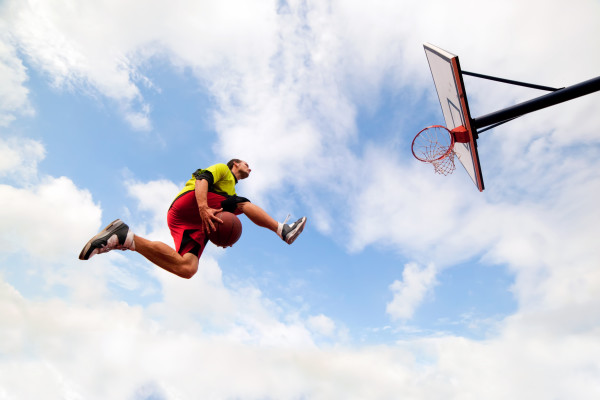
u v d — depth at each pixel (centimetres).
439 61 773
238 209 354
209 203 343
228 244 329
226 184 359
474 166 750
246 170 398
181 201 335
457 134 734
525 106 700
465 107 720
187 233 330
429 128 760
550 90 715
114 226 272
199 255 328
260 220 353
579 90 676
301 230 363
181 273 305
